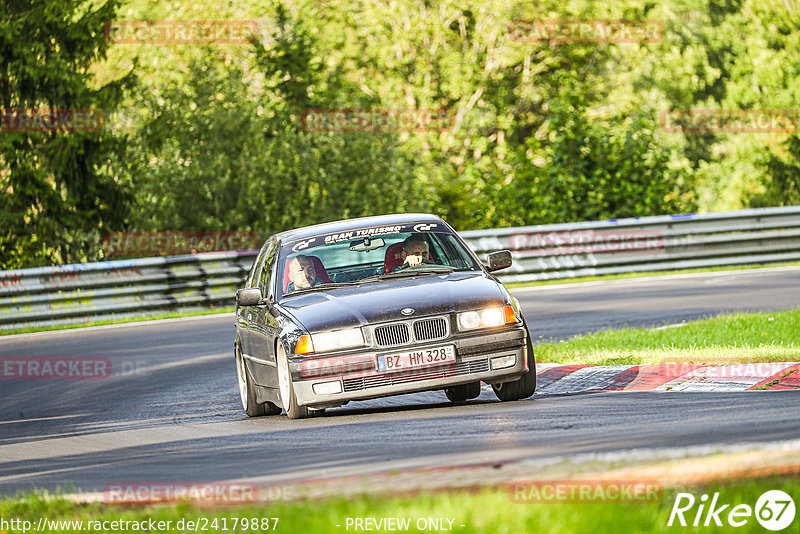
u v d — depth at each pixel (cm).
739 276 7919
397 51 16338
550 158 10550
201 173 11262
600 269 8681
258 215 11519
